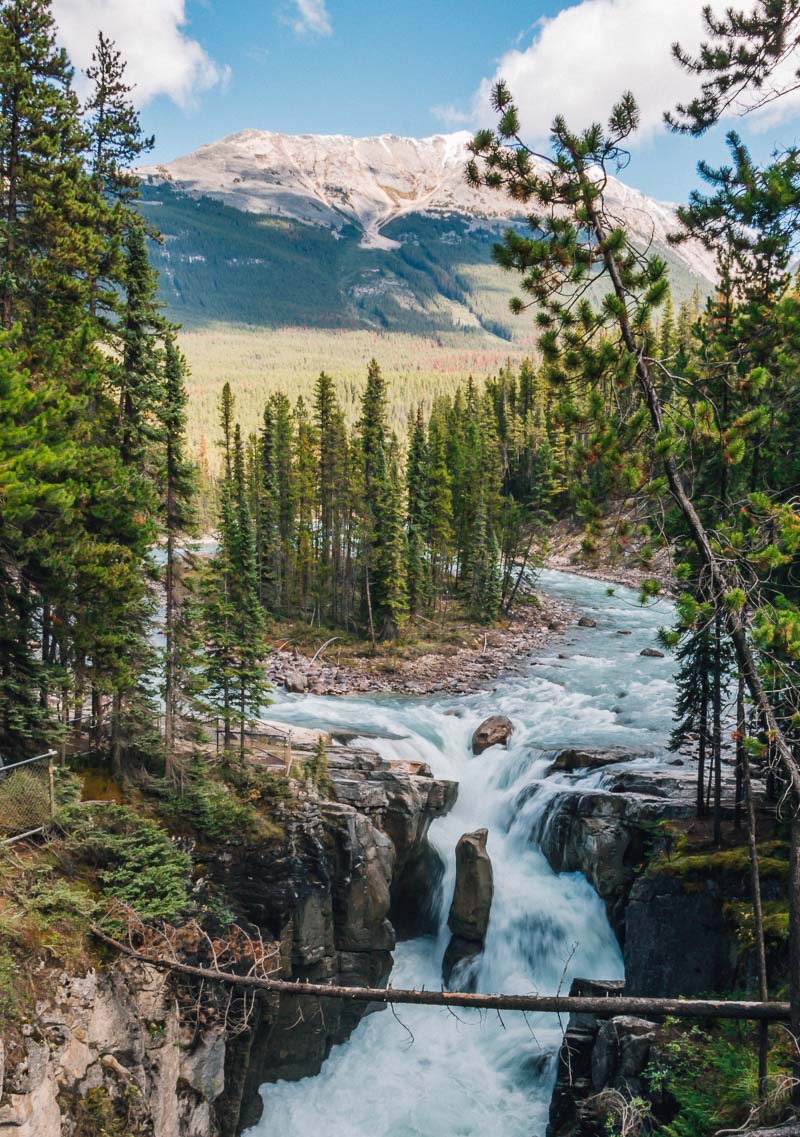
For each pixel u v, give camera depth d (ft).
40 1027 50.08
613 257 35.78
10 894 55.93
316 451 265.13
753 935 63.87
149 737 81.10
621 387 36.58
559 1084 69.72
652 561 39.37
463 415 342.44
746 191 48.96
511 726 134.92
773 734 36.37
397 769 111.75
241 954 71.92
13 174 74.49
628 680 169.07
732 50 45.60
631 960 77.56
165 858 67.56
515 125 34.65
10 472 51.72
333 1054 86.94
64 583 67.77
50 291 75.00
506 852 106.93
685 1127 51.85
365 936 90.17
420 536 235.40
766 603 37.50
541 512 249.55
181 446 81.76
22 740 70.08
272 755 101.86
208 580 94.12
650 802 91.35
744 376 42.11
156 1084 60.44
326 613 227.61
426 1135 75.20
